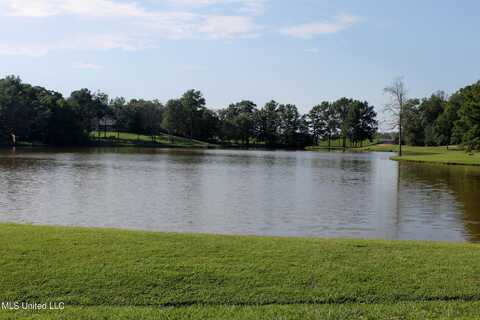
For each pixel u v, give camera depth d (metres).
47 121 103.25
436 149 104.50
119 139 124.81
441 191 27.64
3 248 10.03
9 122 97.62
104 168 41.28
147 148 105.62
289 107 154.88
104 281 8.58
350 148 137.50
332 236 15.27
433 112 122.25
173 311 7.53
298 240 11.59
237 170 42.66
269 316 7.37
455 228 16.80
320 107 158.50
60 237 11.05
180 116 139.50
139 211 19.39
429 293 8.35
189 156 68.81
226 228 16.33
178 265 9.36
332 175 38.88
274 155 80.25
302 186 29.95
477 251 10.83
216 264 9.47
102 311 7.50
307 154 88.81
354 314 7.49
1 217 17.58
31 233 11.39
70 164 45.28
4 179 30.30
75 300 7.91
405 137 125.44
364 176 38.03
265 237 11.98
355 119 146.38
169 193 25.09
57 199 22.20
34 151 73.56
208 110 149.75
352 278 8.93
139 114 146.50
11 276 8.66
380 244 11.28
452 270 9.40
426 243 11.69
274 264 9.55
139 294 8.16
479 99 56.31
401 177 37.16
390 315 7.46
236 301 8.01
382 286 8.60
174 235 11.70
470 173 41.19
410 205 22.05
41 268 9.03
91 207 20.14
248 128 147.25
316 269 9.33
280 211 20.03
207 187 28.27
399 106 75.75
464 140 57.88
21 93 107.25
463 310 7.68
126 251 10.09
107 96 142.75
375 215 19.31
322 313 7.50
